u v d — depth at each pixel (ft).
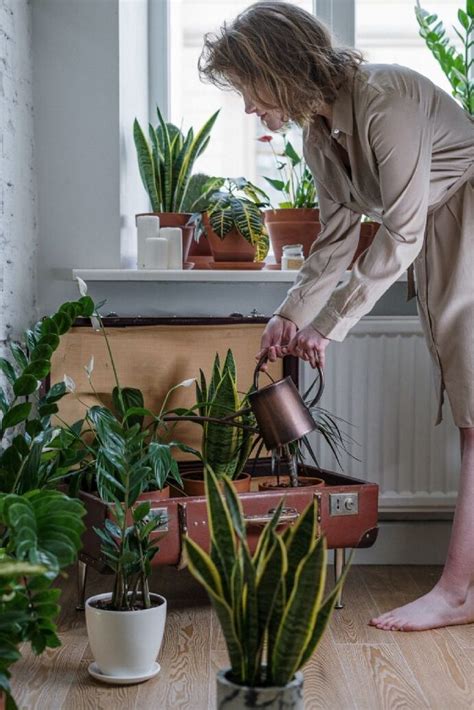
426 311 8.18
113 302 10.07
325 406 9.84
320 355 7.56
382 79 7.32
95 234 9.86
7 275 8.63
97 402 9.07
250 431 8.60
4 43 8.53
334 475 8.96
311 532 4.98
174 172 10.21
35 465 6.83
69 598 8.73
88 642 7.50
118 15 9.71
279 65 6.97
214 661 7.06
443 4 11.37
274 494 7.97
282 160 11.53
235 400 8.56
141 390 9.23
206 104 11.64
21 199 9.20
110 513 7.39
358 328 9.77
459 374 8.05
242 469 8.91
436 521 10.25
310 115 7.23
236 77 7.13
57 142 9.81
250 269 10.01
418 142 7.23
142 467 7.10
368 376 9.84
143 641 6.60
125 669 6.61
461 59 9.90
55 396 7.34
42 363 6.77
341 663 7.00
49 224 9.87
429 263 8.08
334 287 8.31
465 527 8.04
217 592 4.63
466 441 8.11
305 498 8.05
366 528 8.29
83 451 7.32
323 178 8.16
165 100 11.34
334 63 7.23
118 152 9.79
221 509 5.00
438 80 11.33
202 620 8.11
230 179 10.45
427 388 9.89
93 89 9.76
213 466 8.59
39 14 9.72
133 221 10.76
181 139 10.30
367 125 7.24
